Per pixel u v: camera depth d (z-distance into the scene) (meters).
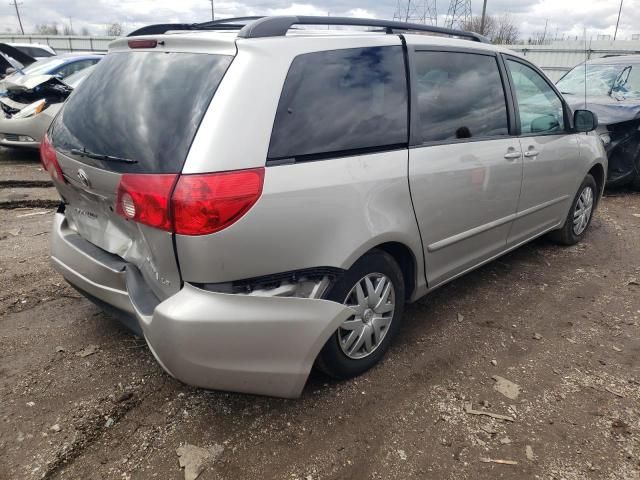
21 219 5.33
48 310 3.39
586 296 3.89
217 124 2.04
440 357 3.02
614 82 7.57
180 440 2.31
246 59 2.16
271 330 2.17
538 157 3.87
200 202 1.96
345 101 2.48
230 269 2.06
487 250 3.61
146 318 2.15
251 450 2.27
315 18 2.47
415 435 2.39
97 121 2.42
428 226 2.92
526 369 2.93
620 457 2.29
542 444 2.35
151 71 2.36
